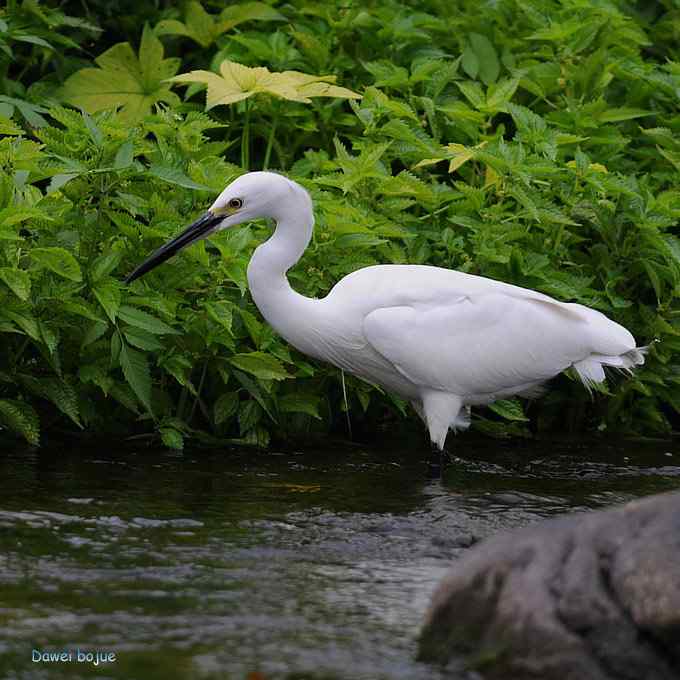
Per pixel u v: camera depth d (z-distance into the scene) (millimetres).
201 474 10938
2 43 14164
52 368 11688
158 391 11906
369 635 7348
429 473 11461
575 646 6293
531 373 11617
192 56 15695
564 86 15188
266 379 11836
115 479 10594
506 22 16188
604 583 6469
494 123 15656
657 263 13398
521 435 13250
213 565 8492
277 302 11430
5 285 11031
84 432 12070
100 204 11609
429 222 13336
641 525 6625
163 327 11156
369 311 11445
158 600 7789
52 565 8328
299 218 11297
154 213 11883
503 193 12984
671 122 15055
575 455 12531
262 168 15055
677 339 13328
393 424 13336
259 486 10664
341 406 13031
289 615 7637
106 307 10891
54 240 11297
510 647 6473
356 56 15547
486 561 6848
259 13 15281
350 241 12164
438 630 6941
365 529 9516
